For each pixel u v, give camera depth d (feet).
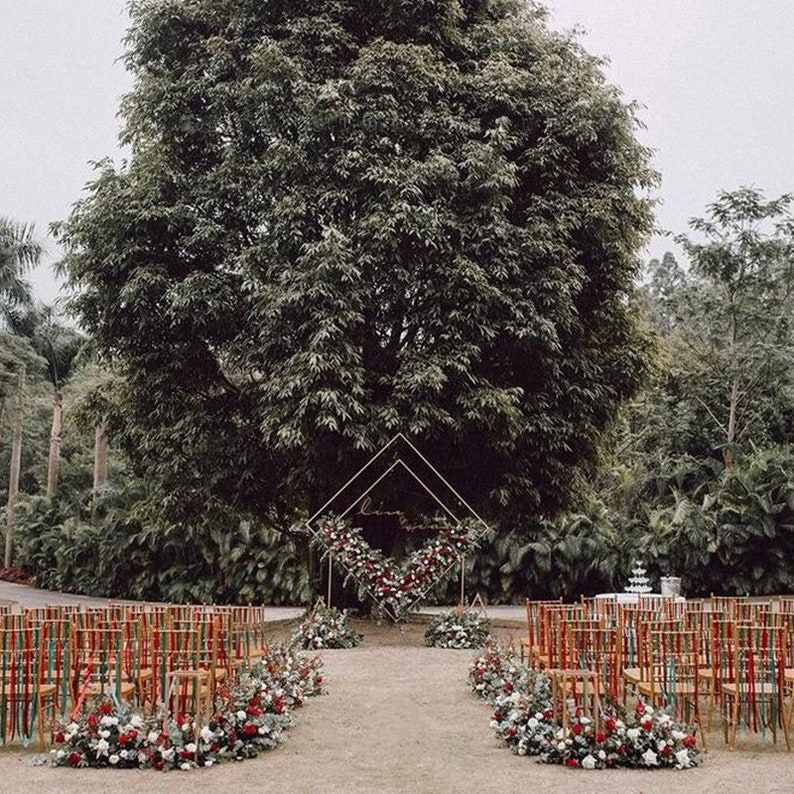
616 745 21.79
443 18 52.70
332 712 28.99
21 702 24.31
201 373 53.88
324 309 45.06
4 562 107.14
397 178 46.83
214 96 52.34
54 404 104.99
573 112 51.90
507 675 29.89
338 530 49.24
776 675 24.57
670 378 89.81
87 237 51.13
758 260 88.02
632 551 73.26
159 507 55.98
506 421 47.50
